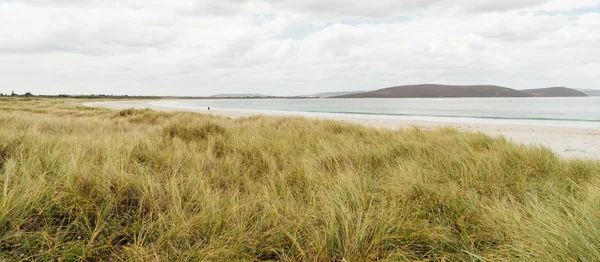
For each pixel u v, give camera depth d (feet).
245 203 8.29
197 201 8.23
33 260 5.40
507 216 7.39
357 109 169.99
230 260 5.86
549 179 11.30
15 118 24.44
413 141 18.71
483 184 10.48
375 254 6.04
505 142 19.74
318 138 21.93
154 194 8.45
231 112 120.98
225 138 20.77
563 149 30.53
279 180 11.03
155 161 12.40
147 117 42.04
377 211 7.70
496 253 6.23
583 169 12.98
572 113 109.91
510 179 11.15
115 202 7.53
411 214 7.88
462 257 6.31
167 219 6.96
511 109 149.59
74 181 8.02
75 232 6.50
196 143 18.79
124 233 6.54
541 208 7.66
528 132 48.26
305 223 7.23
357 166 13.89
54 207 6.95
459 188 9.78
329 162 14.69
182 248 6.15
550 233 6.19
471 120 80.69
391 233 6.89
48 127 23.61
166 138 19.39
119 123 31.17
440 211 8.32
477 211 8.13
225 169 12.67
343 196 8.59
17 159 9.64
